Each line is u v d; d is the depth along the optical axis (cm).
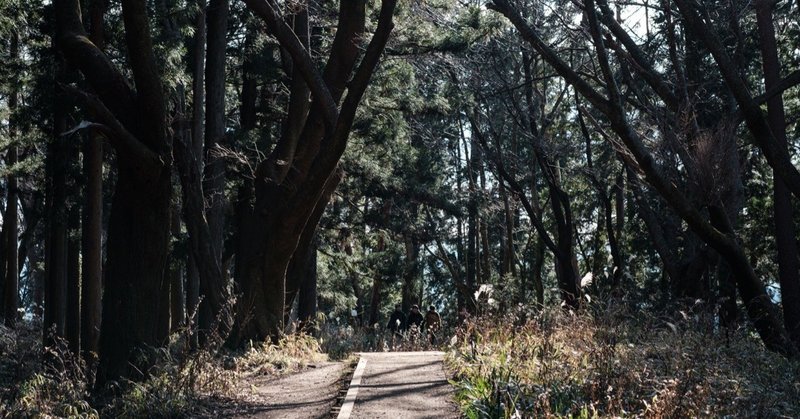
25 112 2481
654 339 1341
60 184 2405
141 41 1315
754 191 3180
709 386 930
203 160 2295
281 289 1823
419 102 2808
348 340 2450
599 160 3341
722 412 896
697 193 1753
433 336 2336
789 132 3203
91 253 2278
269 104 2717
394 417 992
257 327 1777
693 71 2406
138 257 1366
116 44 2273
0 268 3684
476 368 1163
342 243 3562
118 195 1383
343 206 3353
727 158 1712
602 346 1086
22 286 5906
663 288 3038
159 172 1354
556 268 4519
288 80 2542
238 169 2353
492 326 1451
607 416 867
